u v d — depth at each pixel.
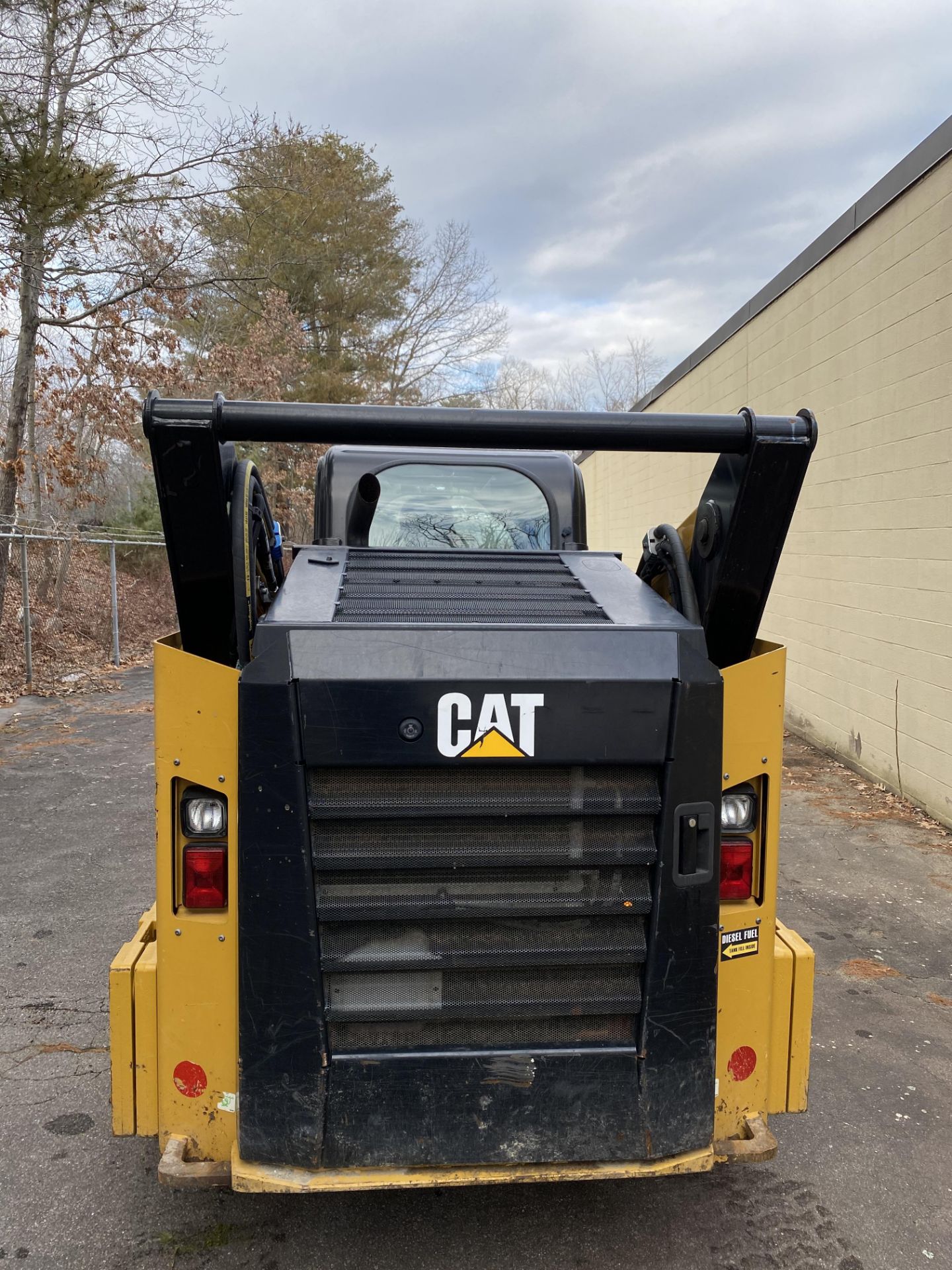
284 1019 2.00
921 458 6.38
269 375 18.98
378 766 1.94
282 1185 2.01
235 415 2.02
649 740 2.01
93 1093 3.12
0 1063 3.29
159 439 1.99
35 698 10.50
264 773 1.94
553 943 2.06
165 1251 2.41
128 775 7.32
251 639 2.26
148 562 20.80
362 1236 2.49
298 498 24.44
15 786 6.96
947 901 4.89
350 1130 2.04
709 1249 2.46
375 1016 2.03
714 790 2.06
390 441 2.09
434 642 1.98
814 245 8.17
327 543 3.38
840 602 7.78
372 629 1.99
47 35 10.05
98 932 4.41
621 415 2.13
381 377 30.06
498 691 1.95
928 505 6.29
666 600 2.63
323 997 2.01
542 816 2.01
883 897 4.95
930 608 6.27
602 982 2.10
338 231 28.50
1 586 11.95
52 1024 3.56
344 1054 2.04
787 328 8.90
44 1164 2.75
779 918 4.68
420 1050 2.06
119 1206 2.58
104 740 8.50
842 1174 2.78
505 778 2.00
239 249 17.78
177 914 2.05
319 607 2.15
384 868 1.98
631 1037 2.12
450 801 1.98
